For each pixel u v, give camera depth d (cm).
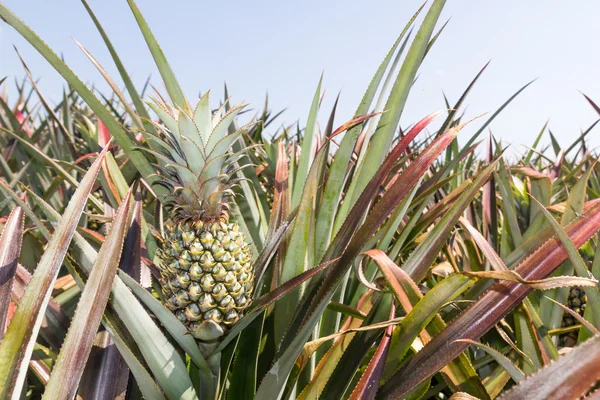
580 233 76
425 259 88
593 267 88
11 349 50
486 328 71
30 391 84
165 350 67
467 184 108
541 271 73
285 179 99
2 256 61
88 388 70
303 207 80
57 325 76
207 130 78
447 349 71
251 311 68
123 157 148
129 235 91
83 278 69
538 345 83
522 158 207
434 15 83
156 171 90
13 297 71
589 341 55
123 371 73
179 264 70
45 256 54
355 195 94
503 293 73
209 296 69
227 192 73
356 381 85
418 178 78
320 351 89
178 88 90
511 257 89
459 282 69
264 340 87
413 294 74
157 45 88
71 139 165
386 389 72
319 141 118
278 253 91
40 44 80
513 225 109
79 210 56
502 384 88
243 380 79
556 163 157
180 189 76
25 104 225
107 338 75
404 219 126
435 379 108
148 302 67
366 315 83
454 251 137
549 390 55
